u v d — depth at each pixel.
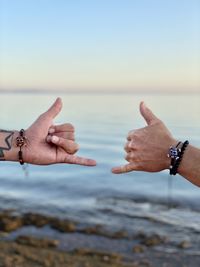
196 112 106.81
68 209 16.16
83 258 9.85
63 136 2.28
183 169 2.08
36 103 194.12
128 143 2.19
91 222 13.93
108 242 11.52
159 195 19.19
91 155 34.03
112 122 70.12
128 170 2.18
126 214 15.13
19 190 20.62
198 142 41.56
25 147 2.23
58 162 2.26
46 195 19.38
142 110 2.23
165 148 2.12
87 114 96.56
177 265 9.85
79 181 23.06
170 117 86.00
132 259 10.16
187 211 15.68
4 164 28.06
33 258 9.45
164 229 13.00
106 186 21.61
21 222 13.06
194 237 12.09
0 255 9.46
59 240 11.55
